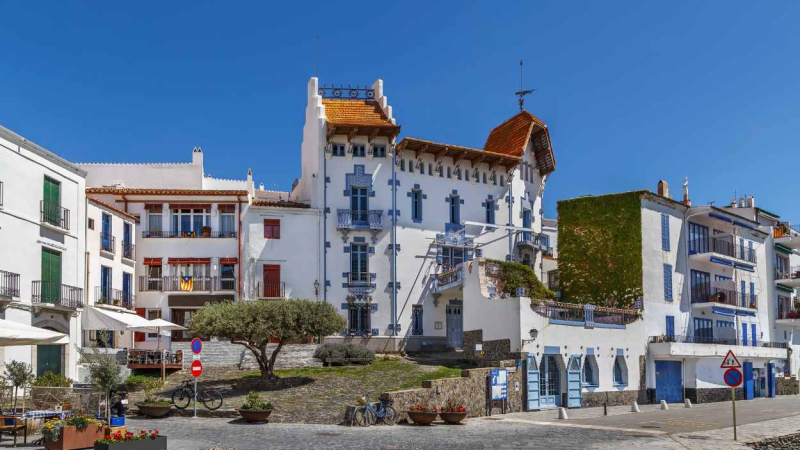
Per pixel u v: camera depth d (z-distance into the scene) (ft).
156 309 147.95
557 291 161.17
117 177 181.57
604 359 128.16
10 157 99.71
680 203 154.92
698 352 143.23
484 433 82.58
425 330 158.30
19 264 100.68
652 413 113.70
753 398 165.89
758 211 190.49
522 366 113.09
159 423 84.94
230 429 80.89
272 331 105.60
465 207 167.84
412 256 159.43
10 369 80.43
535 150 185.47
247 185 197.36
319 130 157.69
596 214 152.05
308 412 90.94
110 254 134.21
